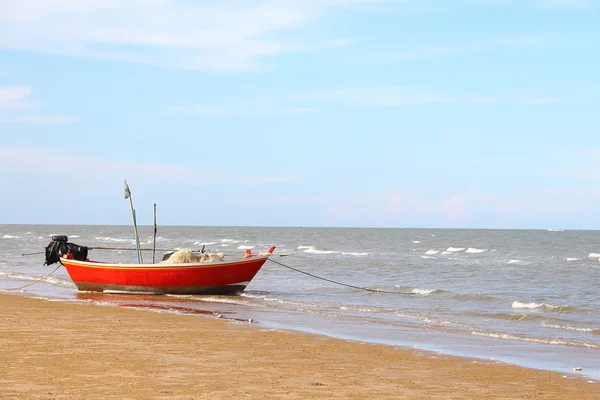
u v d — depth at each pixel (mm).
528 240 117312
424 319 19609
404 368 11703
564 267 48500
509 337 16125
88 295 24484
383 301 25219
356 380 10500
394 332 16531
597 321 20516
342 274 40344
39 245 77125
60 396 8773
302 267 46031
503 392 10008
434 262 53562
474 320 19875
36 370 10461
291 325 17312
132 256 57156
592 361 12961
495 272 42969
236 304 22438
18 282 30578
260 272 40344
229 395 9109
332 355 12758
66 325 15703
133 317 17547
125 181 25719
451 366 12047
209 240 109375
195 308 20859
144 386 9508
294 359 12188
